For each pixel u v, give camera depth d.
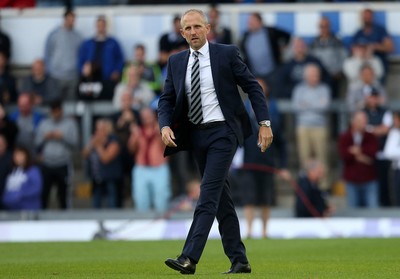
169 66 24.23
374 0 65.81
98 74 59.91
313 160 52.62
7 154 56.12
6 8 65.38
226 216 23.97
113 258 33.12
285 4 62.03
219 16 60.91
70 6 66.69
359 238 44.81
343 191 58.56
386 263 28.92
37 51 64.38
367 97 56.28
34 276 24.56
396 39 62.59
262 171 47.66
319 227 50.25
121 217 54.19
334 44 60.22
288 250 36.62
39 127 56.88
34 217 54.81
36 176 55.59
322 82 58.22
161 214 53.94
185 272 23.03
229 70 23.72
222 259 31.50
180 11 62.91
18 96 61.19
